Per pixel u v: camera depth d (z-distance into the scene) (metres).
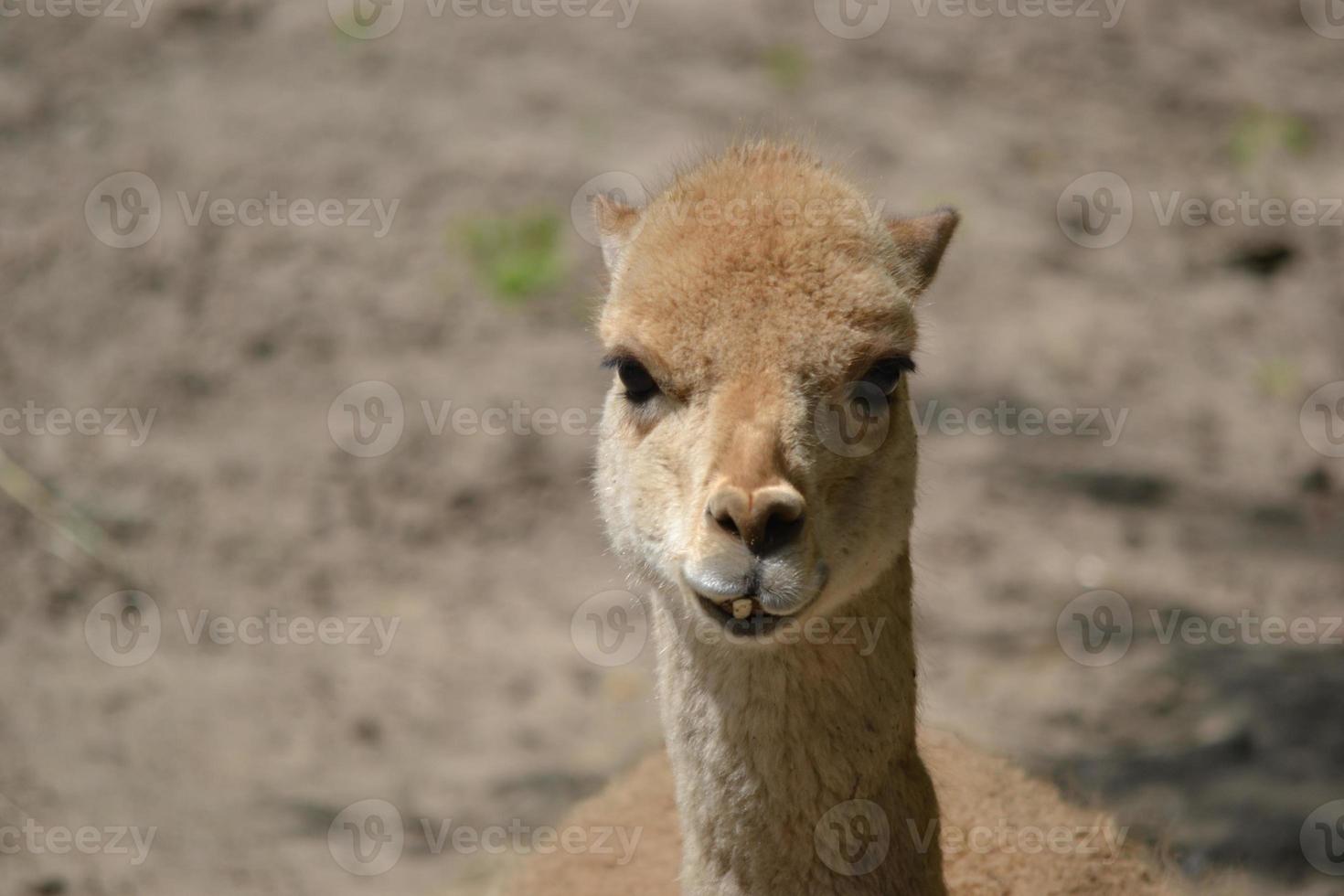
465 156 35.66
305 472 28.02
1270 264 37.09
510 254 33.19
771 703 10.77
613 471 11.37
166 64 38.41
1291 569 26.56
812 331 10.46
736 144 13.46
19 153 35.12
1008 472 29.30
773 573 9.91
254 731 21.89
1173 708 22.16
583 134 36.69
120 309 31.34
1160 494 28.98
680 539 10.33
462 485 27.97
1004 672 23.31
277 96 37.41
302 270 32.56
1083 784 19.48
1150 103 43.06
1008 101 42.00
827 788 10.88
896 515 10.94
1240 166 40.69
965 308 34.34
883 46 43.56
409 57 39.56
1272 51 47.25
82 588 24.91
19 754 20.80
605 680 23.62
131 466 27.73
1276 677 22.78
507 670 23.78
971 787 14.10
